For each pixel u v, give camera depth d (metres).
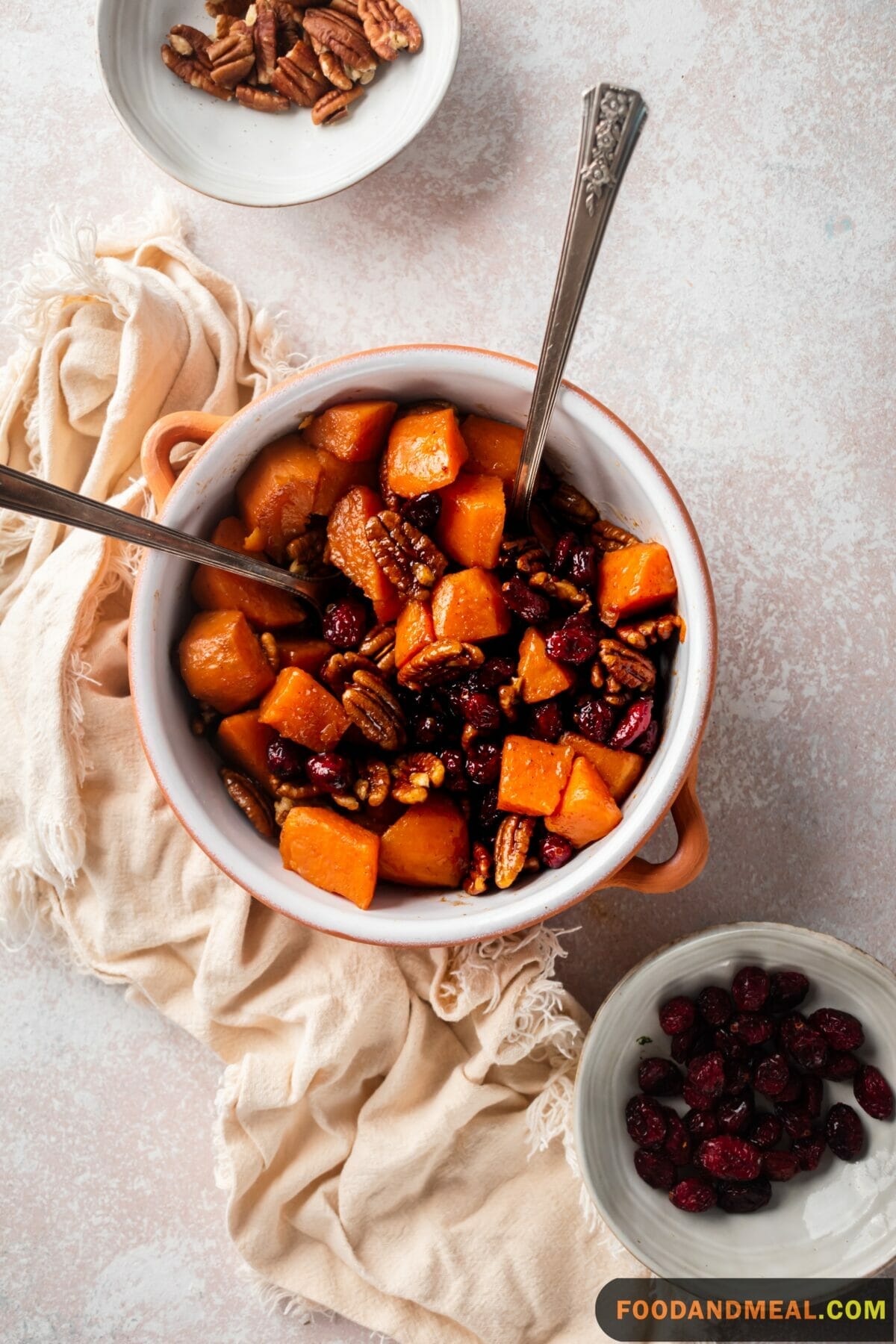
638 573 0.67
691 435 0.77
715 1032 0.74
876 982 0.73
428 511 0.68
